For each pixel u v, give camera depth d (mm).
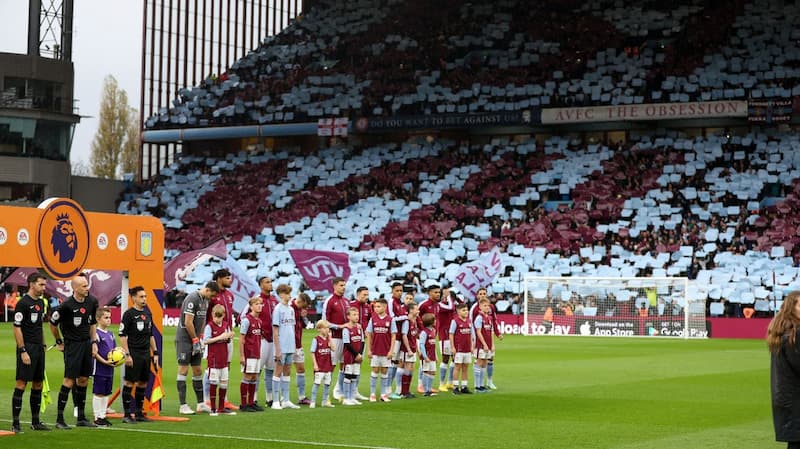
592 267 45594
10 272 21672
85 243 15938
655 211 47969
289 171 56969
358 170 55625
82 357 14648
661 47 55969
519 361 28594
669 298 42125
